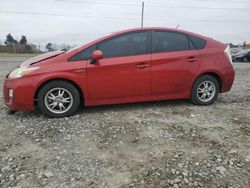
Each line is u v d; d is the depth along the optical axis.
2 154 3.27
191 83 5.14
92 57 4.50
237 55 22.16
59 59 4.56
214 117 4.57
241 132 3.90
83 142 3.58
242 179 2.70
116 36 4.78
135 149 3.37
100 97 4.72
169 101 5.64
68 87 4.54
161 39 4.99
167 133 3.86
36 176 2.78
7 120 4.50
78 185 2.63
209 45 5.32
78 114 4.77
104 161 3.08
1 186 2.61
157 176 2.77
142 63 4.77
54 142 3.60
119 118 4.53
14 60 20.08
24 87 4.37
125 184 2.64
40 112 4.88
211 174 2.79
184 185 2.62
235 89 7.14
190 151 3.29
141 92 4.89
